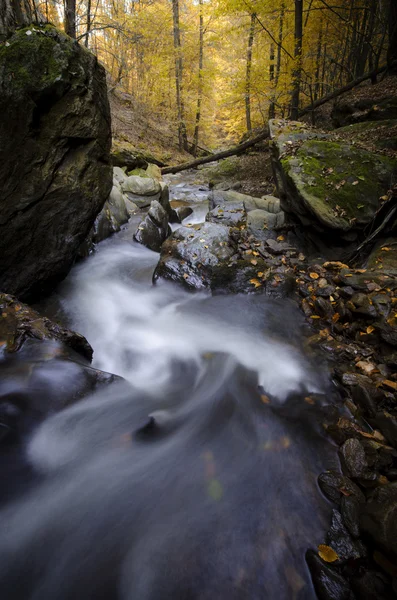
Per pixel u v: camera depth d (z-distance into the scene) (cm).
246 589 172
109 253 626
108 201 736
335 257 542
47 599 161
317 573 172
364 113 1055
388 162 595
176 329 423
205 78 1870
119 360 367
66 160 383
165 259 517
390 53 1294
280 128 775
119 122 1834
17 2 332
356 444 242
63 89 350
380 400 283
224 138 3009
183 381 334
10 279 379
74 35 951
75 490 206
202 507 210
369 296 383
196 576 176
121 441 241
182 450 248
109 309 462
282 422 279
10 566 169
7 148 328
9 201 344
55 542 181
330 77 1780
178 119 2033
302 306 431
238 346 385
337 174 577
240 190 1220
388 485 204
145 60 1750
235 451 252
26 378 243
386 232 501
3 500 189
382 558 174
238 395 311
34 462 209
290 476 233
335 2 1333
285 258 525
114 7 1627
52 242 396
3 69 307
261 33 1459
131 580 172
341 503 207
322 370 335
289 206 625
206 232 541
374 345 346
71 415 237
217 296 467
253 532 197
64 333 293
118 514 200
